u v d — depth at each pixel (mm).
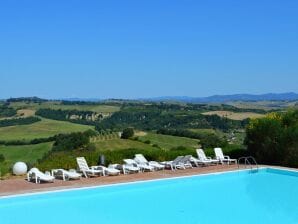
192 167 18391
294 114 20062
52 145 57094
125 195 13828
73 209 11852
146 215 11328
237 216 11344
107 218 11000
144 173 16609
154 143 52250
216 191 14531
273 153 19094
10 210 11586
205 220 10898
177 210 11961
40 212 11445
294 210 12008
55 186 13547
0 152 55688
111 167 16672
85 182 14414
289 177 16984
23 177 15609
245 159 19312
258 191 14547
